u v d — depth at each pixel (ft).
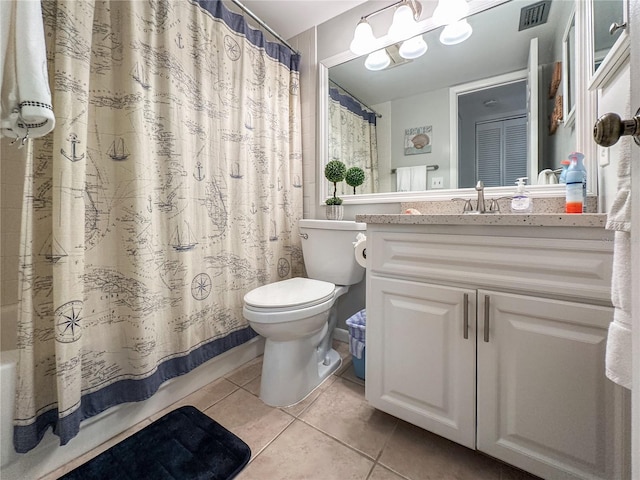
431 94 5.07
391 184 5.48
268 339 4.17
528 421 2.55
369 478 2.89
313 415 3.81
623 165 1.61
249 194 5.10
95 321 3.28
